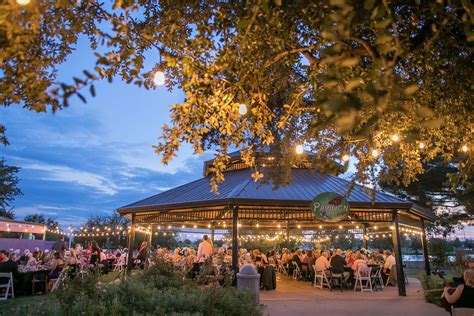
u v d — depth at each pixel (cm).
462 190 2361
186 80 389
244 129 481
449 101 422
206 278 808
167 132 443
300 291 1358
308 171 1598
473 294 600
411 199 2659
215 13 427
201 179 1788
